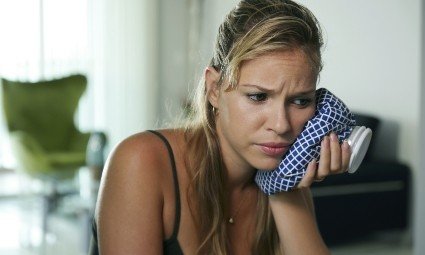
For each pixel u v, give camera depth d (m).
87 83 5.58
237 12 0.95
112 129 6.52
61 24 6.17
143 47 6.57
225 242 1.11
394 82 4.71
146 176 1.05
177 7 6.77
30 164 4.91
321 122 0.98
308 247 1.13
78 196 4.47
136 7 6.51
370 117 4.64
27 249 4.28
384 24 4.77
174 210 1.08
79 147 5.36
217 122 1.09
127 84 6.55
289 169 0.99
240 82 0.92
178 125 1.15
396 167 4.47
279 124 0.91
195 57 6.76
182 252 1.09
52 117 5.39
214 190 1.09
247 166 1.11
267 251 1.18
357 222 4.34
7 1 5.96
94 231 1.13
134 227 1.04
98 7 6.34
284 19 0.90
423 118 2.74
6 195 5.87
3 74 6.00
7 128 5.21
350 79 5.10
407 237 4.57
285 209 1.13
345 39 5.13
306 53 0.90
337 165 1.00
